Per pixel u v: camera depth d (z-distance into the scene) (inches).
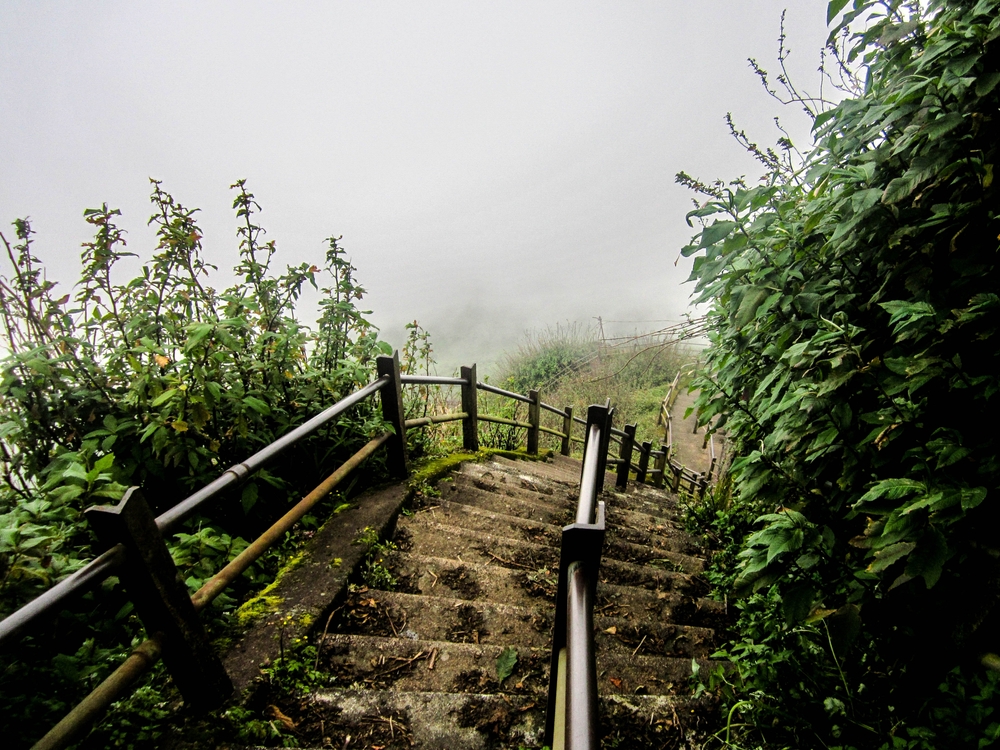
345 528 120.3
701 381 121.5
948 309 62.8
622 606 125.3
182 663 67.9
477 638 97.8
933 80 60.9
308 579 101.5
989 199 58.9
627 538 177.6
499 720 77.3
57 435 102.6
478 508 153.8
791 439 80.7
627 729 81.0
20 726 62.3
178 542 104.7
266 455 87.0
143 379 101.4
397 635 96.3
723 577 139.9
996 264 59.8
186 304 119.3
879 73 76.5
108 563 58.0
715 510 198.2
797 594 69.2
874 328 76.1
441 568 117.3
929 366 58.3
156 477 110.0
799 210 85.9
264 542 90.8
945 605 58.9
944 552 52.6
